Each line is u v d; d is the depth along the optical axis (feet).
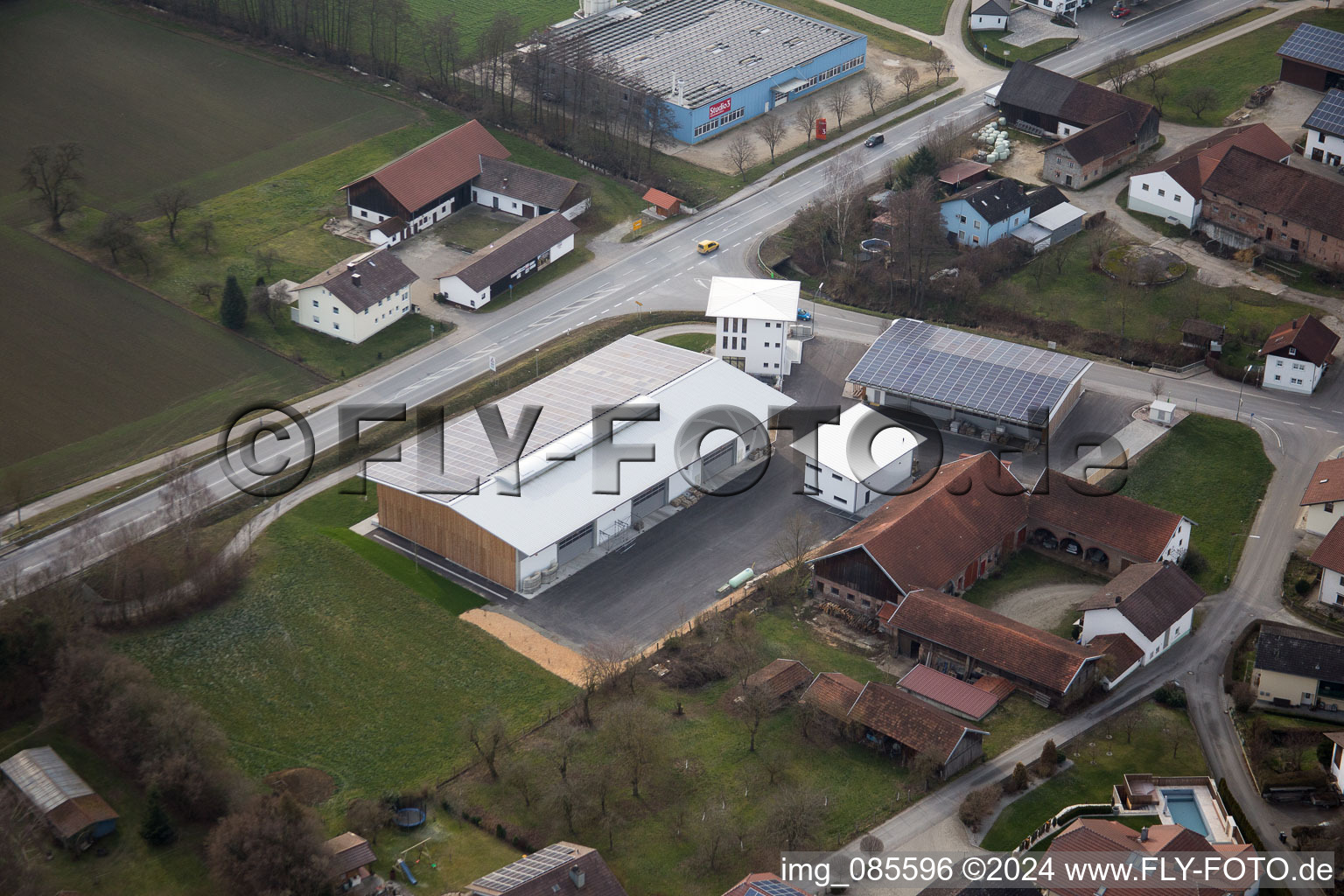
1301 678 482.69
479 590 543.39
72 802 425.69
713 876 419.54
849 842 431.02
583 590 545.03
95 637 480.64
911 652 514.27
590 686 488.85
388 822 438.40
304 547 554.46
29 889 394.52
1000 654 495.00
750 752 465.06
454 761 464.65
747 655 503.20
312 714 482.28
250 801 426.51
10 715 463.83
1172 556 549.95
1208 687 500.33
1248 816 443.73
